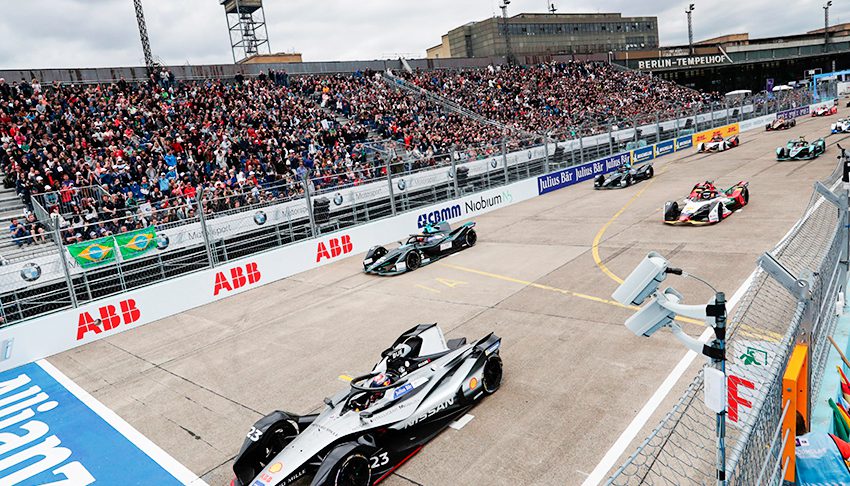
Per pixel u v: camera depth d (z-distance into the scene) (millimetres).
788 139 37031
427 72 44938
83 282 15516
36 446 8766
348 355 10680
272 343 11945
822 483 4836
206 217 17328
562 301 12016
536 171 29891
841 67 93000
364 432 6570
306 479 6859
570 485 6059
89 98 25859
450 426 7578
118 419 9312
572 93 49406
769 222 16188
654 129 40156
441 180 24156
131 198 19172
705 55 71312
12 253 15273
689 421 6773
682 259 13781
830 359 7254
